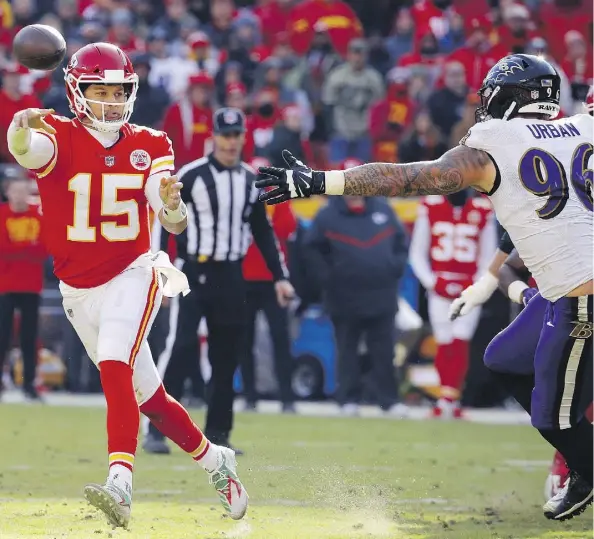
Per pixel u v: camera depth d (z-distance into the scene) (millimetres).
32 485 21625
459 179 15984
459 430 33500
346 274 37781
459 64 45188
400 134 45625
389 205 38281
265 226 27906
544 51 44906
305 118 48594
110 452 15961
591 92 18203
